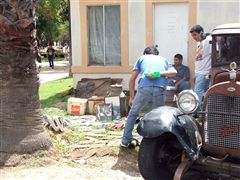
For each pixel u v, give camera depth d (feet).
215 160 16.72
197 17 40.01
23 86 23.53
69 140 27.07
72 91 45.57
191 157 16.67
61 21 99.25
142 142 18.10
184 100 17.39
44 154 23.66
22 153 23.18
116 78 42.09
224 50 19.90
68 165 23.38
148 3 41.01
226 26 20.43
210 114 16.84
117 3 41.93
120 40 42.29
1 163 22.88
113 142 26.76
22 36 22.91
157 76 24.58
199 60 29.53
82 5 42.75
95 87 41.29
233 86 16.14
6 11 22.34
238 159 16.85
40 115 24.14
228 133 16.52
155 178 17.92
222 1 39.42
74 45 43.19
